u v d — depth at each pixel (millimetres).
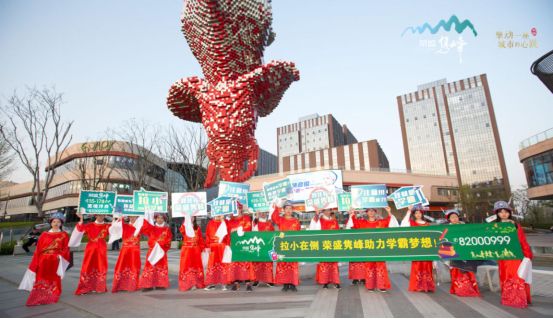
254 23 10688
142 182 28156
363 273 6926
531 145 29250
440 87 99750
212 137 10742
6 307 5672
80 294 6477
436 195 58031
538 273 6055
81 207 6781
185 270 6977
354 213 7254
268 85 11430
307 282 7875
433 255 6043
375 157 83125
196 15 10305
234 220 7617
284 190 7266
